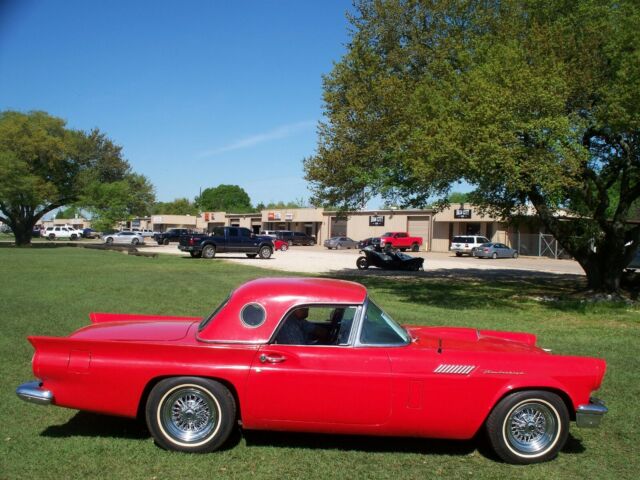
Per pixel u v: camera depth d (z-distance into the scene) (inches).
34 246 1834.4
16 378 237.1
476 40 604.1
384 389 163.6
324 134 796.6
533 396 168.2
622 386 258.8
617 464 170.9
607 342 375.6
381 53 791.1
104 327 193.3
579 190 692.1
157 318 219.5
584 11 554.6
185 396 167.3
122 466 156.3
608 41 539.5
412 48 754.8
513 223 795.4
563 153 478.9
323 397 163.0
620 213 669.9
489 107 475.2
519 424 169.9
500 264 1430.9
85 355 165.8
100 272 816.9
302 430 167.3
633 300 663.8
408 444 182.4
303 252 1822.1
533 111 494.6
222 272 868.0
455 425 166.2
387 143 724.0
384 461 167.2
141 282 670.5
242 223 3275.1
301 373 162.9
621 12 546.9
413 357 167.0
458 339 193.8
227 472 154.6
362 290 182.9
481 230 2133.4
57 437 176.9
